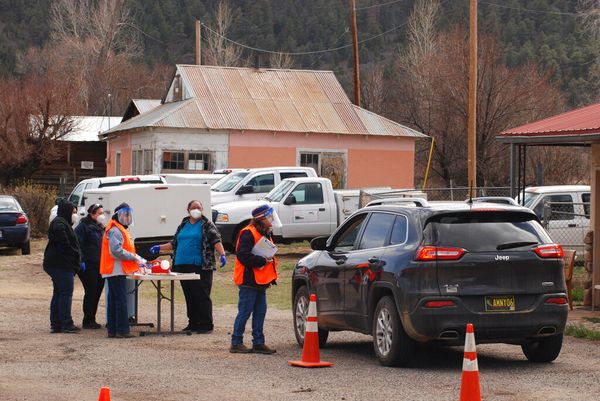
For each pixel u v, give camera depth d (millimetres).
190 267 21594
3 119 67688
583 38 115125
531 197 34844
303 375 15820
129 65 130375
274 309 26172
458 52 67750
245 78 58594
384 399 13750
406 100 75938
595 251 24766
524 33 125188
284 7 171375
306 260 19312
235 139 53906
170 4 170875
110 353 18453
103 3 130750
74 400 13867
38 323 23312
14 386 14961
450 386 14703
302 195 37156
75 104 74125
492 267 15758
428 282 15672
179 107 54438
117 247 20531
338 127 55469
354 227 18234
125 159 59938
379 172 56250
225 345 19625
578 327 20703
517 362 17094
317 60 156000
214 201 39656
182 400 13836
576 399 13672
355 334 21531
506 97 63844
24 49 152375
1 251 44281
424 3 114500
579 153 60031
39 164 69312
